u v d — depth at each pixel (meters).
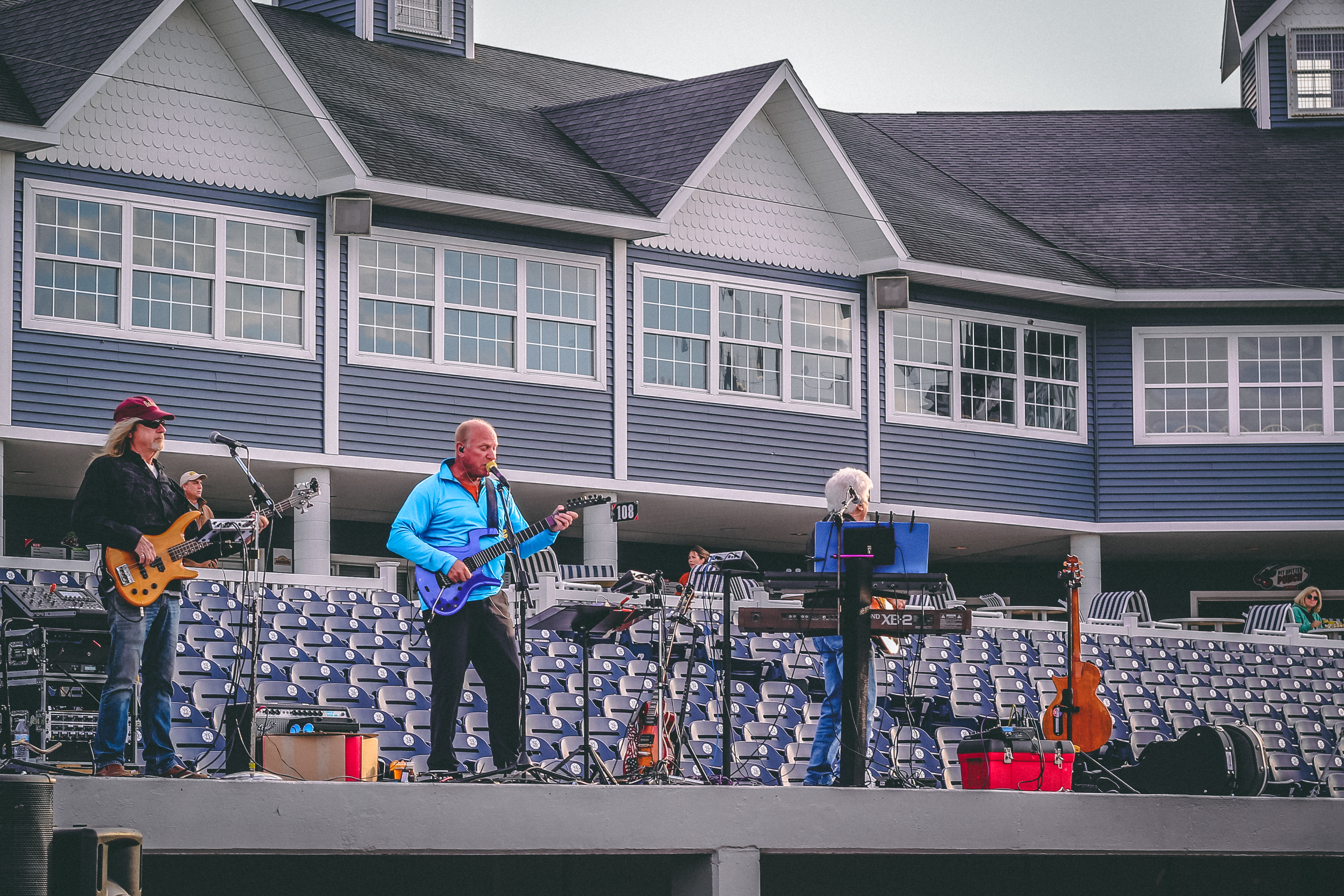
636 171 66.00
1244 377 73.88
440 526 29.45
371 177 57.84
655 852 28.28
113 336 54.66
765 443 66.31
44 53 56.09
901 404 69.44
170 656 27.39
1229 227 77.25
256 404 56.94
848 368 68.69
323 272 58.75
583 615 30.44
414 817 25.95
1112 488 73.31
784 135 68.50
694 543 75.50
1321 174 81.56
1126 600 66.06
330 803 25.23
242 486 60.16
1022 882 35.28
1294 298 72.81
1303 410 73.81
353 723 28.70
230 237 57.12
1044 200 79.56
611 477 63.06
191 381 55.84
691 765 41.41
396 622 50.03
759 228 67.44
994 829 31.73
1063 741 34.62
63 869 20.36
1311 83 85.12
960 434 70.44
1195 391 73.88
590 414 63.03
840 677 31.92
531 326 62.41
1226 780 34.91
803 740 45.12
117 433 27.84
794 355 67.56
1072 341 73.62
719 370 65.88
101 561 27.06
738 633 52.81
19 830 19.80
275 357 57.41
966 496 70.06
